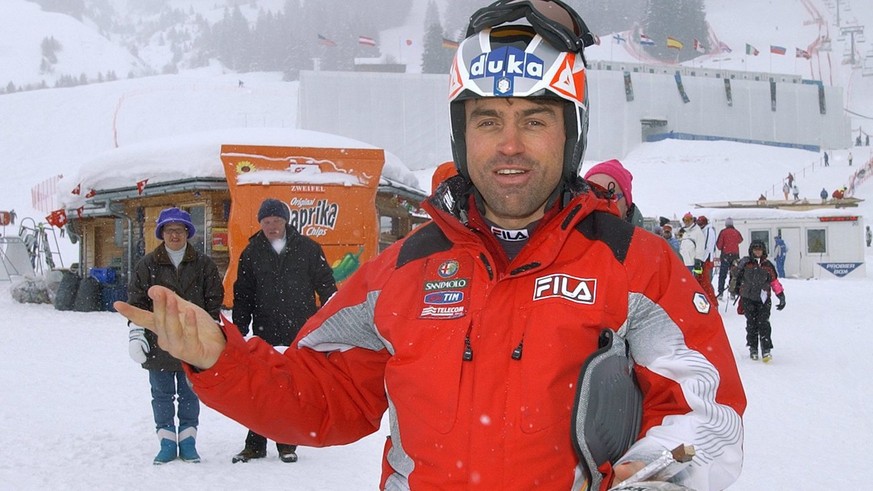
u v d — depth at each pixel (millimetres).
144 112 122500
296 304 7148
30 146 104438
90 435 7582
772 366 12078
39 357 12438
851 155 95438
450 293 2180
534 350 2043
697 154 93000
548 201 2295
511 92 2182
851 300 22031
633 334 2111
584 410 1990
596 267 2111
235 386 2213
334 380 2418
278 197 17109
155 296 2080
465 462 2037
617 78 98562
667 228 20281
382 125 90312
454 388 2076
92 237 22000
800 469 6492
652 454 1896
